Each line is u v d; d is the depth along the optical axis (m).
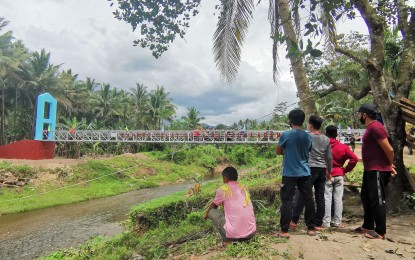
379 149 4.36
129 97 56.66
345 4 4.32
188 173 37.41
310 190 4.49
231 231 4.19
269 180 11.16
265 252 3.78
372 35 5.91
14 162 26.00
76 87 47.03
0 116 39.72
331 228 5.05
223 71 6.46
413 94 20.28
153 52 6.12
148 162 36.50
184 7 5.78
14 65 34.59
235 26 6.32
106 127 52.38
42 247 12.09
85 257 8.35
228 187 4.41
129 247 8.16
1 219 16.66
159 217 10.70
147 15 5.73
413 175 6.44
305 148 4.46
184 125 50.53
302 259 3.62
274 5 7.44
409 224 5.00
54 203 20.22
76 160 30.48
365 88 6.99
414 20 6.16
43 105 31.62
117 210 18.94
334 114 26.36
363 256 3.70
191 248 5.09
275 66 7.59
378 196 4.32
